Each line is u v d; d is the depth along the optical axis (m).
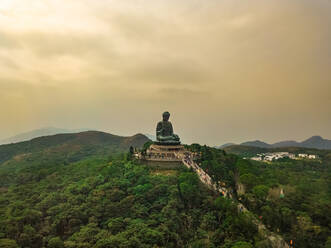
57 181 133.12
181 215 87.38
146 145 177.00
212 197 96.69
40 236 79.94
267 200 98.44
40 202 103.44
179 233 81.75
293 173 160.88
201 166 126.75
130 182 107.19
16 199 113.44
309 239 82.81
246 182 113.06
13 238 78.25
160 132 154.50
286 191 109.44
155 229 77.50
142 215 86.12
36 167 176.50
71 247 71.69
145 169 120.44
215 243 78.12
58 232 85.06
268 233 81.81
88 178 120.38
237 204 93.88
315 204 101.69
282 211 90.88
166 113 156.12
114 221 82.25
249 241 76.44
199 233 81.75
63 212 90.19
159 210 89.06
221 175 119.75
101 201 94.44
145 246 69.69
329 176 164.00
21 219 85.81
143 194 96.31
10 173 172.88
